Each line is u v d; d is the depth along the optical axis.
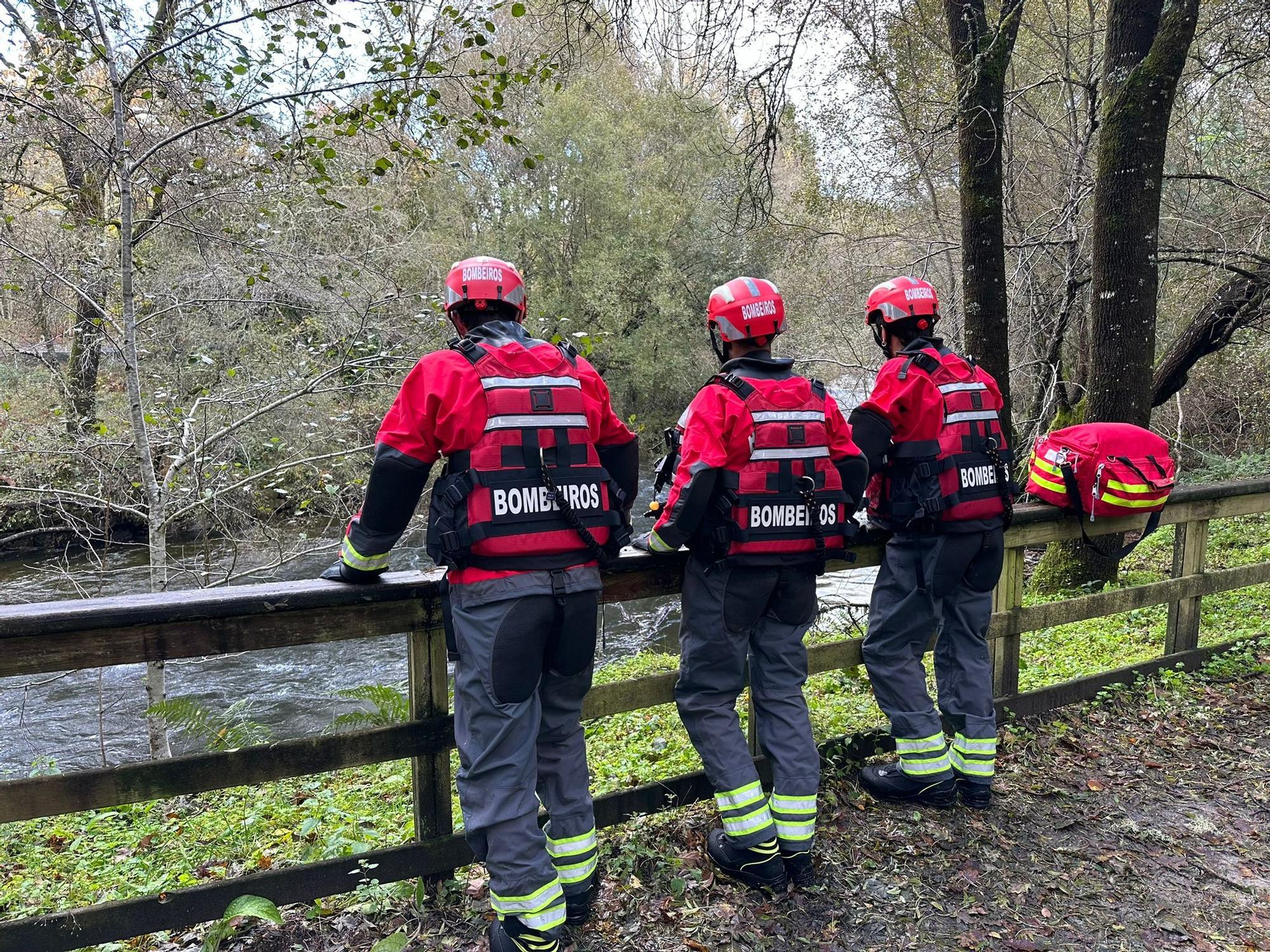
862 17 7.90
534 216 20.25
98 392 8.08
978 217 6.70
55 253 6.18
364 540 2.23
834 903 2.67
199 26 4.75
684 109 9.35
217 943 2.33
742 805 2.66
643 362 21.47
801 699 2.81
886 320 3.16
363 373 6.35
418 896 2.56
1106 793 3.35
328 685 8.38
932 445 2.99
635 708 2.86
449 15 5.04
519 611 2.14
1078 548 7.13
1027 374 10.70
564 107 19.25
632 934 2.50
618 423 2.48
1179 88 9.36
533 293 20.84
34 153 6.56
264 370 6.97
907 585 3.11
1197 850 2.98
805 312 15.82
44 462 6.22
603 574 2.77
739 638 2.68
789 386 2.64
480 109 5.33
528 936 2.21
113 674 8.75
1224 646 4.63
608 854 2.89
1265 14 7.55
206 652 2.23
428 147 5.50
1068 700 4.00
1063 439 3.75
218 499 6.20
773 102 7.53
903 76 10.27
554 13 6.69
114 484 6.24
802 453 2.61
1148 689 4.23
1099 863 2.89
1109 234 6.50
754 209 9.31
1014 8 6.41
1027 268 10.42
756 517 2.56
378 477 2.13
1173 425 12.78
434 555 2.15
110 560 10.79
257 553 7.88
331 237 7.48
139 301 6.47
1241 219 9.71
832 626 7.16
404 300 7.02
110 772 2.17
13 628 1.98
